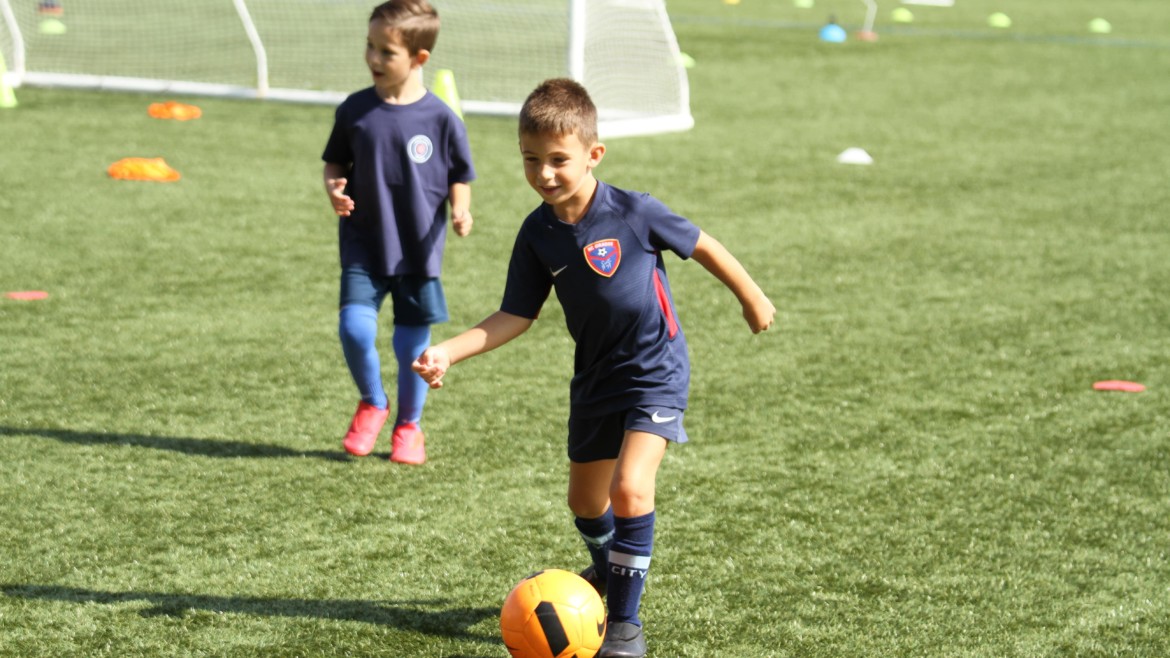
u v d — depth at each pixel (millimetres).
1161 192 18000
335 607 6461
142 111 21422
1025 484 8391
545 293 6227
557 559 7105
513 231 14758
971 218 16234
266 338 10898
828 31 34688
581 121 5715
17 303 11477
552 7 30672
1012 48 34438
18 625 6160
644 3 22797
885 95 26172
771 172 18578
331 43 28359
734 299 12609
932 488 8273
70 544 7078
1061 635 6398
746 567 7055
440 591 6680
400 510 7703
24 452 8359
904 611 6602
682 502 7930
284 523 7457
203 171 17188
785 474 8438
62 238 13656
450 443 8828
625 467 5832
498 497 7941
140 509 7578
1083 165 19797
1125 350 11352
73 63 25250
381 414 8648
